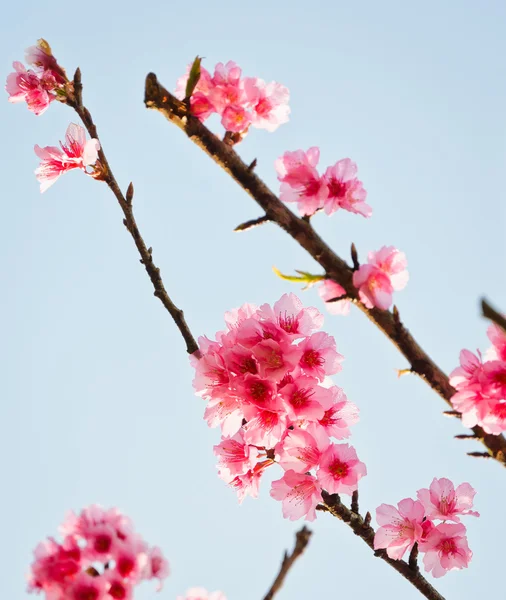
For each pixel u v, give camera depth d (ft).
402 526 19.57
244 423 19.93
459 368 17.11
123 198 19.22
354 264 16.76
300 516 19.08
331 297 17.88
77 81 19.94
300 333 19.71
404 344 16.79
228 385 18.78
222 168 17.06
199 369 19.03
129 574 17.90
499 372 16.76
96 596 17.42
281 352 18.52
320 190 18.07
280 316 20.03
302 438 19.03
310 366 19.36
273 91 19.61
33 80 19.99
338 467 19.04
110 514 18.88
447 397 17.03
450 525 19.75
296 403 18.63
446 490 20.42
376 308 16.65
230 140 18.07
